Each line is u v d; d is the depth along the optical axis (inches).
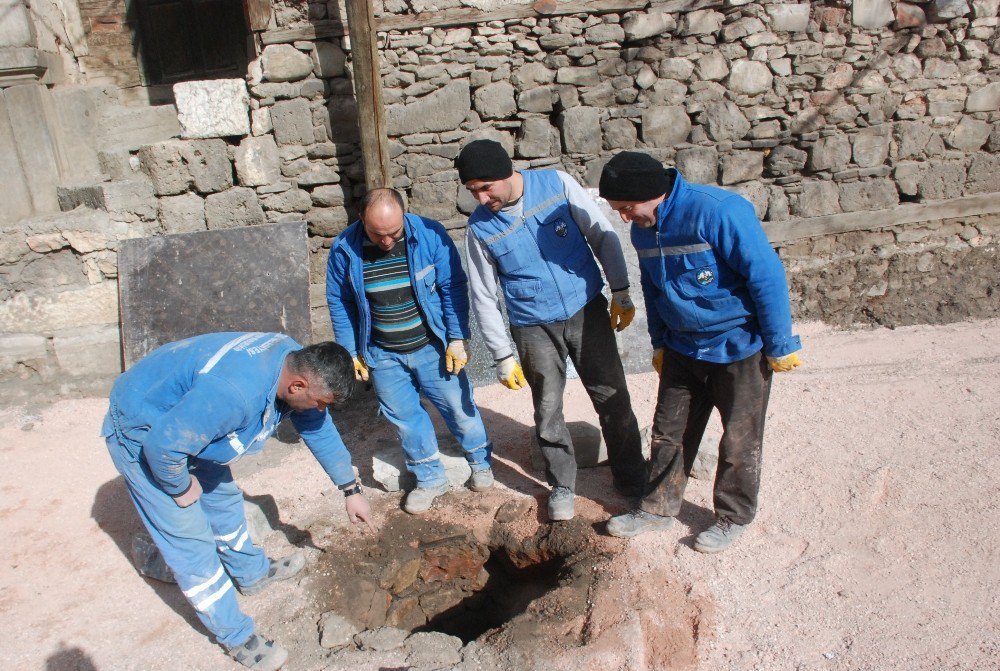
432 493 161.6
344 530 156.2
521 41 214.7
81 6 271.9
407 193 224.1
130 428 106.1
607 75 221.6
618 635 122.8
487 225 131.7
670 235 119.3
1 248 206.1
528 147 223.9
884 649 116.6
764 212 238.2
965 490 149.8
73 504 169.8
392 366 149.8
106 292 216.1
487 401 205.3
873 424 176.1
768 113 228.8
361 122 204.2
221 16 282.0
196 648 128.4
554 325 137.9
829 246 242.2
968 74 232.5
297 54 209.3
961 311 229.3
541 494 162.7
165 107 254.7
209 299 204.8
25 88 213.0
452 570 158.2
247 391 103.9
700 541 139.8
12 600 141.3
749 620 124.8
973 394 184.2
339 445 128.6
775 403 189.5
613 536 146.7
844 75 227.3
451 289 142.6
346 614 138.5
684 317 124.7
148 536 148.2
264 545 151.3
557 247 133.2
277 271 207.8
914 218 241.9
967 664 112.4
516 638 125.1
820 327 230.7
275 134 215.5
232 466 180.9
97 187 210.4
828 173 236.4
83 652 128.3
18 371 213.5
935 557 133.7
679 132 228.7
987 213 244.8
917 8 223.8
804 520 146.3
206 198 219.0
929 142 237.5
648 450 168.6
